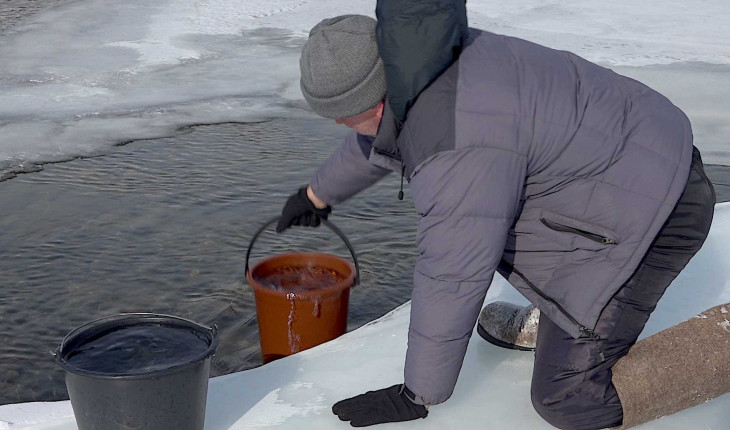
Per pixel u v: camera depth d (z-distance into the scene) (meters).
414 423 2.56
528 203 2.27
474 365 2.92
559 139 2.07
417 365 2.23
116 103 7.57
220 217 4.91
